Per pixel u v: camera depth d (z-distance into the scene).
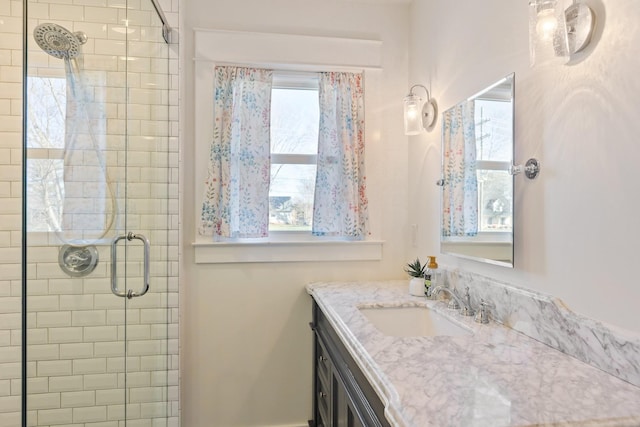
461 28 1.70
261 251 2.19
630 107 0.91
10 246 1.87
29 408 1.41
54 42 1.43
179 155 2.02
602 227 0.99
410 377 0.91
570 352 1.06
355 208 2.21
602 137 0.99
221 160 2.11
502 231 1.37
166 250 2.01
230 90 2.12
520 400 0.80
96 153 1.57
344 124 2.21
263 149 2.16
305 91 2.27
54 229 1.47
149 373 1.89
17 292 1.88
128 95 1.70
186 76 2.10
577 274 1.06
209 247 2.13
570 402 0.80
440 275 1.83
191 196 2.12
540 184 1.21
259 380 2.21
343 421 1.44
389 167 2.31
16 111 1.87
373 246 2.28
